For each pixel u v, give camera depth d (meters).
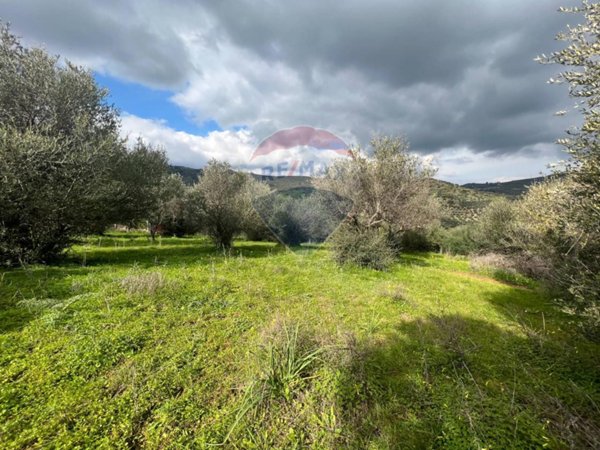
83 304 4.09
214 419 2.16
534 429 2.01
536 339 3.84
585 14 2.46
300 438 1.99
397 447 1.95
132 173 9.55
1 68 6.90
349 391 2.40
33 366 2.62
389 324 4.21
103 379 2.52
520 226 7.53
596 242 2.84
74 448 1.82
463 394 2.40
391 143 10.87
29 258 6.78
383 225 11.77
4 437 1.87
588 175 2.59
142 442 1.95
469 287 7.25
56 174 6.70
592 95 2.48
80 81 7.97
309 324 3.73
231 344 3.30
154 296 4.53
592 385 2.76
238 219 11.59
